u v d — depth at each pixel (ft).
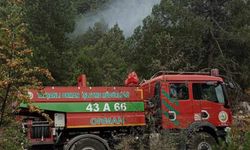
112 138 47.42
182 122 48.29
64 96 45.52
